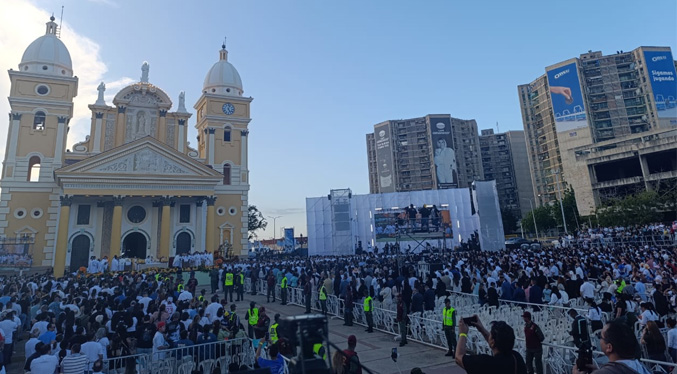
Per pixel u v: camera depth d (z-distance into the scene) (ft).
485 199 196.54
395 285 65.92
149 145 144.36
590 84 296.30
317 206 215.51
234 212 168.55
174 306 49.42
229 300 85.56
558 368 34.27
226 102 176.96
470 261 97.66
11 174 136.77
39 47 150.10
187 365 35.12
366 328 56.24
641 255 91.25
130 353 36.81
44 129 144.15
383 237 199.00
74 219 140.46
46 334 36.96
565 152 289.53
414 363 39.63
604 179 236.22
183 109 168.35
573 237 164.45
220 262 117.91
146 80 162.50
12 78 142.41
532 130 341.82
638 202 161.07
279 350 31.45
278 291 87.56
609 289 55.47
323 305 63.67
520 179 401.29
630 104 286.46
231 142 174.81
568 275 65.05
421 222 198.08
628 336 11.58
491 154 412.16
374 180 447.83
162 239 142.31
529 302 53.72
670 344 32.22
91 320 42.50
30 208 137.39
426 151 370.12
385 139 385.09
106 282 76.13
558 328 41.01
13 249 128.36
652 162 217.97
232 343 38.78
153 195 142.31
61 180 130.82
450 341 41.37
